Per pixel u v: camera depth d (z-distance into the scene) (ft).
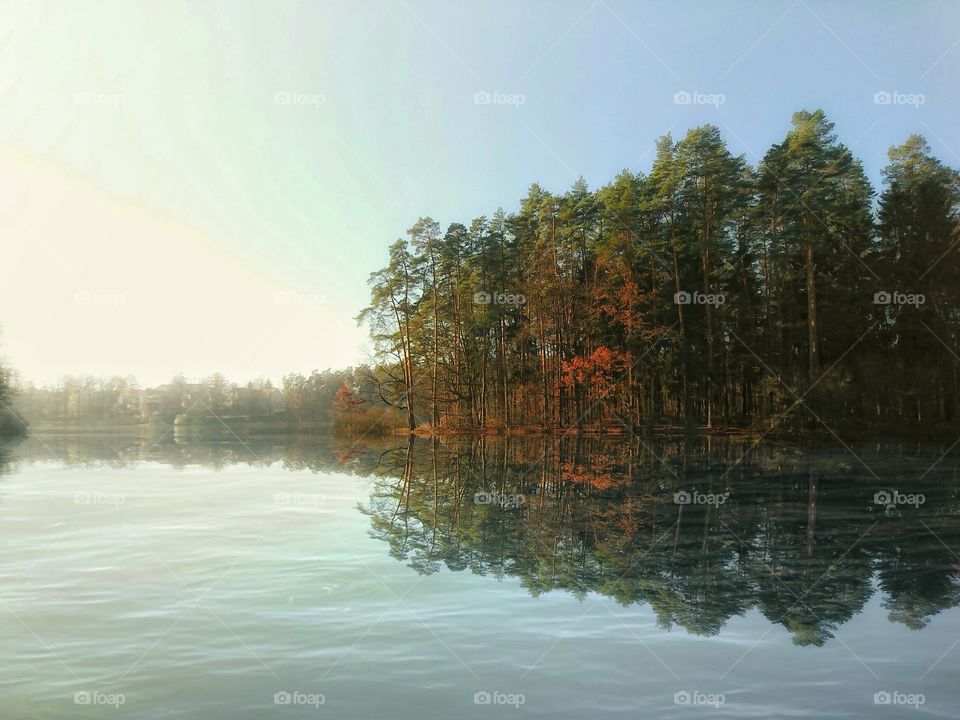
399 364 227.20
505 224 226.38
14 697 19.17
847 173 163.22
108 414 287.89
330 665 21.53
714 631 25.02
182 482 74.43
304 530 44.75
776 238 170.30
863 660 22.31
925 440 146.10
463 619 26.04
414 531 44.37
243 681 20.26
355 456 115.34
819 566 35.42
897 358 169.78
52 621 25.73
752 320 190.80
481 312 208.23
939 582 32.40
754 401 193.26
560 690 19.75
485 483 72.28
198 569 33.86
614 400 188.55
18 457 113.50
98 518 49.78
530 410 213.46
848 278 180.14
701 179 175.94
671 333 172.14
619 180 185.26
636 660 22.08
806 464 93.09
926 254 176.76
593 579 32.30
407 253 221.87
